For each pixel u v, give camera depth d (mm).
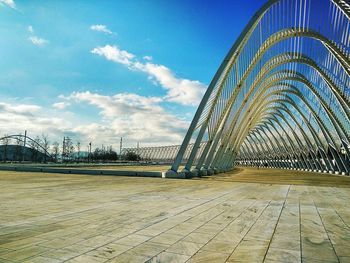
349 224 6023
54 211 7102
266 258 3891
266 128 71500
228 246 4410
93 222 5926
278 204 8727
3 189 12211
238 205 8391
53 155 72500
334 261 3809
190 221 6133
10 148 73625
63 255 3904
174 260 3766
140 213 6941
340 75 27906
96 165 53875
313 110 41156
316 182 19422
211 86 20078
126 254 3973
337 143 37031
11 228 5367
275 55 30062
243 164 102188
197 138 21719
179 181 17812
